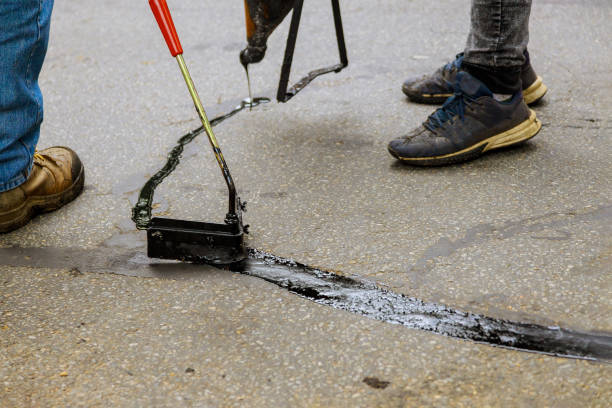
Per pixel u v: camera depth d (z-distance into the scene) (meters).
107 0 6.05
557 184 2.71
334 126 3.41
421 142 2.89
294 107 3.68
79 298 2.16
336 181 2.85
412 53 4.43
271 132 3.38
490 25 2.80
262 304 2.10
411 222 2.50
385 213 2.57
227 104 3.80
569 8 5.05
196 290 2.18
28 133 2.53
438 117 2.90
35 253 2.44
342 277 2.21
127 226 2.60
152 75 4.32
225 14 5.48
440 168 2.91
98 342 1.95
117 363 1.86
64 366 1.86
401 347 1.88
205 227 2.28
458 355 1.84
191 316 2.05
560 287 2.08
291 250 2.38
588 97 3.57
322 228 2.50
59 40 5.08
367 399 1.71
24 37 2.34
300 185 2.83
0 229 2.55
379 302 2.08
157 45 4.88
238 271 2.27
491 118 2.87
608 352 1.82
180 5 5.75
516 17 2.79
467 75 2.87
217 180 2.93
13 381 1.81
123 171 3.07
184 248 2.31
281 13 3.12
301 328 1.98
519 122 2.95
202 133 3.43
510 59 2.84
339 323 1.99
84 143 3.39
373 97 3.77
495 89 2.91
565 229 2.39
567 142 3.08
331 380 1.77
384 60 4.33
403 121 3.43
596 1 5.17
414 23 5.01
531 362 1.80
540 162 2.90
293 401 1.71
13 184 2.51
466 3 5.41
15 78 2.37
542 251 2.27
